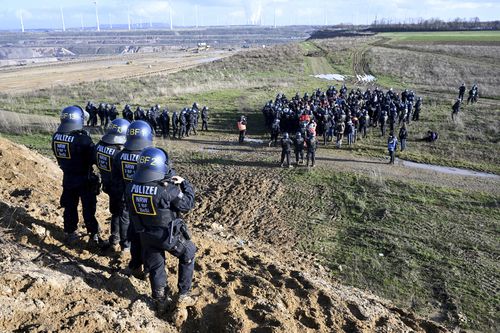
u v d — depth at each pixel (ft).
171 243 16.20
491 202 54.44
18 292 15.12
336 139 82.28
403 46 240.73
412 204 53.42
